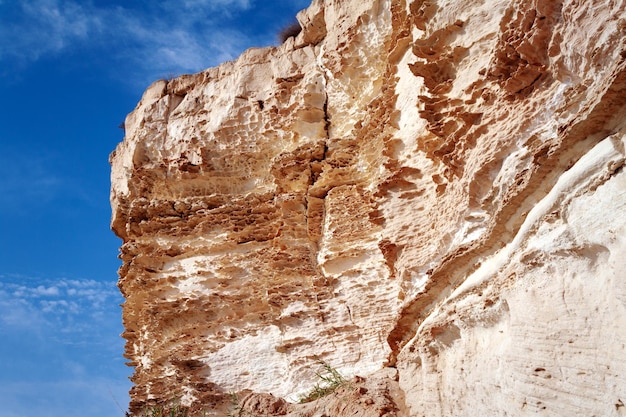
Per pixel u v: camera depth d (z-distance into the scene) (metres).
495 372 6.57
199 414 13.87
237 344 14.66
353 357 12.66
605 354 4.93
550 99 6.68
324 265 13.88
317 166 15.07
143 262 16.61
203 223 16.25
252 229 15.75
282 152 16.05
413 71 9.45
